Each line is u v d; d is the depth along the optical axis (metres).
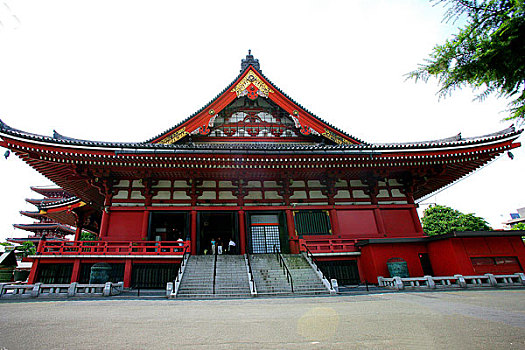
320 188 22.56
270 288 14.25
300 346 5.13
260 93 23.52
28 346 5.23
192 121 22.28
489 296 11.47
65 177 20.66
